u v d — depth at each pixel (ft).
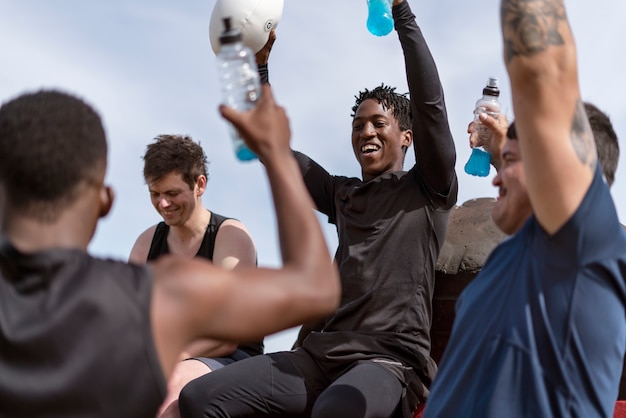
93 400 5.06
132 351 5.16
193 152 14.05
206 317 5.35
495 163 12.12
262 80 14.10
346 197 13.12
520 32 6.52
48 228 5.40
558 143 6.48
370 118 13.57
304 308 5.44
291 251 5.57
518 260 7.06
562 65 6.50
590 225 6.54
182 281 5.39
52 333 5.09
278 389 11.87
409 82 12.45
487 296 7.22
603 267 6.65
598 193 6.59
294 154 13.89
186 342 5.38
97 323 5.15
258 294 5.39
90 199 5.54
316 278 5.49
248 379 11.83
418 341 11.99
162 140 14.12
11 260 5.30
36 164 5.30
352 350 11.77
